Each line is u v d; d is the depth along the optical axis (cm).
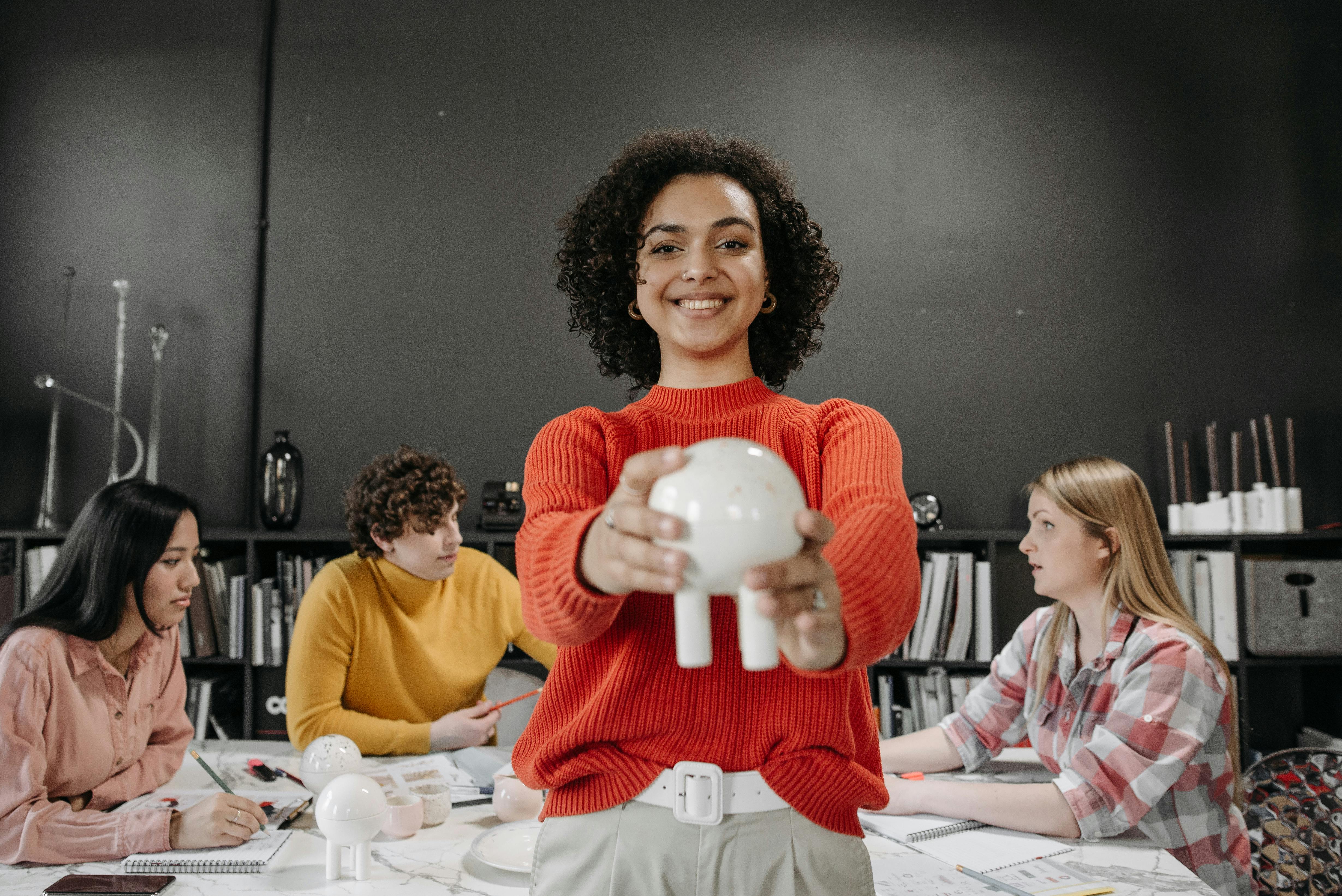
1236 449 304
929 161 337
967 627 288
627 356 98
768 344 99
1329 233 329
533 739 79
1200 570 284
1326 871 165
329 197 340
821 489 76
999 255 334
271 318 338
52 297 340
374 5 345
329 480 332
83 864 129
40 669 145
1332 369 326
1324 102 332
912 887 120
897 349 332
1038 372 331
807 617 49
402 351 336
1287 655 280
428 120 342
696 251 79
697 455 52
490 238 338
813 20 342
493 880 122
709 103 340
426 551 215
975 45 339
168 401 335
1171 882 122
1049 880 122
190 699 289
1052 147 336
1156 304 330
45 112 346
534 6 343
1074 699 164
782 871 72
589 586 58
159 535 156
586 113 341
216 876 124
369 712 217
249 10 344
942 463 329
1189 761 144
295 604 291
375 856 131
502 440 333
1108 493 164
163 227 340
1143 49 337
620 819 75
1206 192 332
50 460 327
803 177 337
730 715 73
